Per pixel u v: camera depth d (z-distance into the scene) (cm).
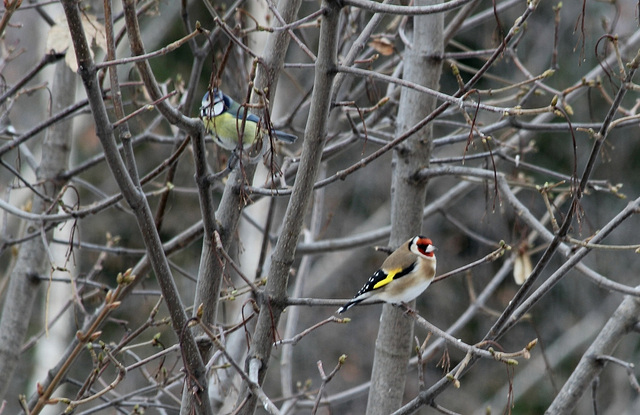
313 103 686
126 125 674
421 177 977
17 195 1927
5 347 1155
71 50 780
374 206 2934
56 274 1856
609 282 784
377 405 973
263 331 742
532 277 712
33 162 1217
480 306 1197
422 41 1000
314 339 2745
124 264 2623
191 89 1001
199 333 782
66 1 566
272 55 807
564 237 695
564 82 2450
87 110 1082
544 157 2636
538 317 2752
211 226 757
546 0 2495
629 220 2628
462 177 1119
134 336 838
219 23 671
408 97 1000
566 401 895
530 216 834
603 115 2498
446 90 2642
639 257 2623
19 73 2053
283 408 1148
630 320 900
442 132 2653
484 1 2470
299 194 718
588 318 2667
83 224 2581
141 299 2458
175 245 1066
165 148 2667
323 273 2753
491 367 2730
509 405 639
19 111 2109
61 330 1973
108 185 2683
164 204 959
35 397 951
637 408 2431
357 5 636
